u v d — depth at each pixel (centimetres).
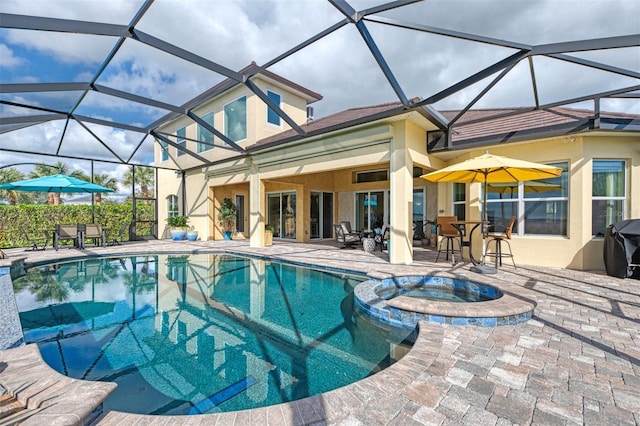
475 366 332
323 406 259
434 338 402
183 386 370
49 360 434
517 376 313
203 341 495
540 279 726
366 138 944
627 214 850
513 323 462
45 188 1416
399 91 727
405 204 891
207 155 1736
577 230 850
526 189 941
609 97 763
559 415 255
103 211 1809
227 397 348
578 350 373
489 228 991
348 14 555
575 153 854
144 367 415
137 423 240
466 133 1045
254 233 1442
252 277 954
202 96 1730
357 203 1725
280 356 446
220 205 1847
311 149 1114
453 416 251
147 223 1989
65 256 1155
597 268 841
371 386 289
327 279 911
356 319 596
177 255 1322
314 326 561
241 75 807
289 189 1766
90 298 739
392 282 747
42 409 243
